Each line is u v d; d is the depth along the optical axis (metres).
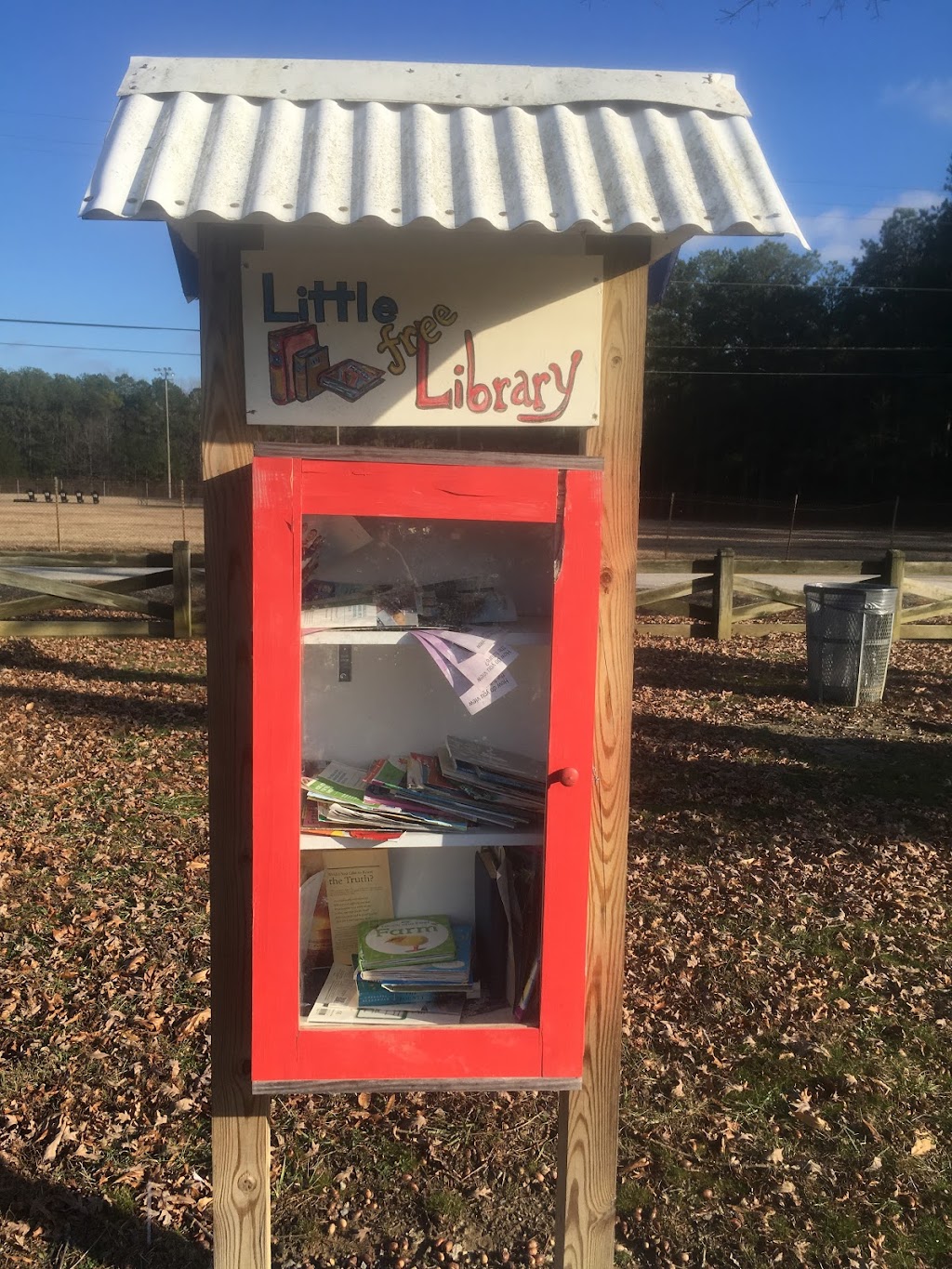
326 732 2.13
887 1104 2.98
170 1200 2.52
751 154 1.76
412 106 1.81
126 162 1.65
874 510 47.62
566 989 1.92
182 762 6.20
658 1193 2.61
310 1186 2.62
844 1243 2.44
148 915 4.08
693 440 57.28
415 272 1.85
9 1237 2.38
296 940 1.85
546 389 1.89
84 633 9.94
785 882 4.59
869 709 7.89
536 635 1.95
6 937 3.87
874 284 50.25
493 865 2.12
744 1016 3.47
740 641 10.66
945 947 3.97
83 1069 3.05
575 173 1.65
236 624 1.91
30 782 5.74
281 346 1.85
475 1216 2.52
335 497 1.75
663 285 2.40
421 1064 1.91
